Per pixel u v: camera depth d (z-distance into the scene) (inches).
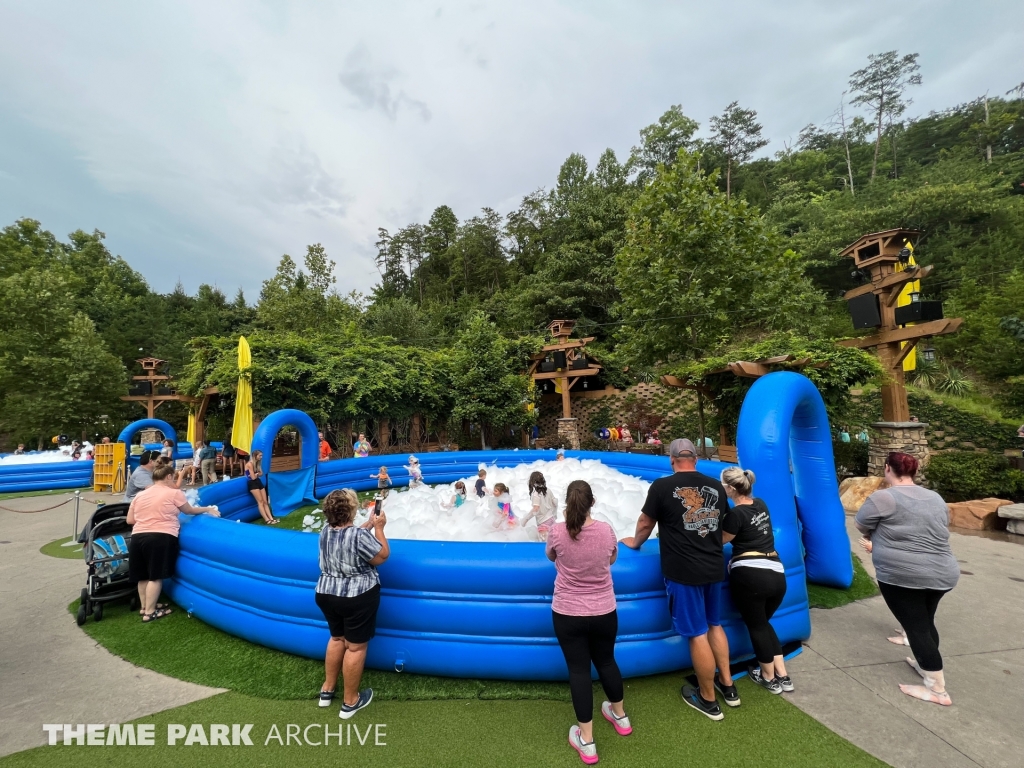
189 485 453.4
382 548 112.8
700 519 111.1
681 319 529.7
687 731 102.8
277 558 140.6
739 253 520.7
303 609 135.6
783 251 564.4
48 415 764.0
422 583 126.5
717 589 113.2
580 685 96.1
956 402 441.1
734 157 1845.5
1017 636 145.1
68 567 232.5
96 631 158.2
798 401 165.8
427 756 97.2
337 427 578.6
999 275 753.6
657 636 124.2
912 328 372.2
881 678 122.4
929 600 115.4
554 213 1475.1
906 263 392.8
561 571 101.7
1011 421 411.8
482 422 659.4
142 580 167.5
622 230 995.3
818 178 1724.9
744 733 101.7
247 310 1739.7
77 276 1336.1
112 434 841.5
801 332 645.3
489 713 111.1
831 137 2186.3
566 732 103.9
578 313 971.9
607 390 764.6
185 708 115.1
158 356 1238.9
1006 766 90.4
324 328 930.7
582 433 774.5
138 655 141.5
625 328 589.9
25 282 829.2
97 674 131.5
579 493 101.2
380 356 626.8
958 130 1764.3
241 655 139.4
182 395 595.5
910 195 979.3
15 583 209.0
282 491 341.7
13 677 130.4
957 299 694.5
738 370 348.2
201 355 580.4
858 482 343.6
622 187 1177.4
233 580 149.1
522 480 304.5
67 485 518.3
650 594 125.3
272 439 325.4
